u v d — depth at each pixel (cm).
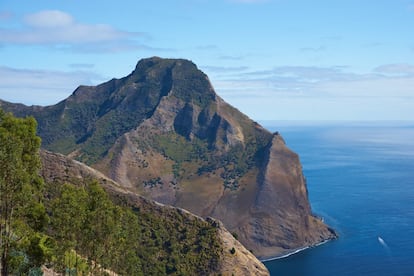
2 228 4803
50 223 5281
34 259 5256
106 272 6762
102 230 5609
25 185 4688
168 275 10669
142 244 11162
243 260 11800
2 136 4484
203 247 11638
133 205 12562
